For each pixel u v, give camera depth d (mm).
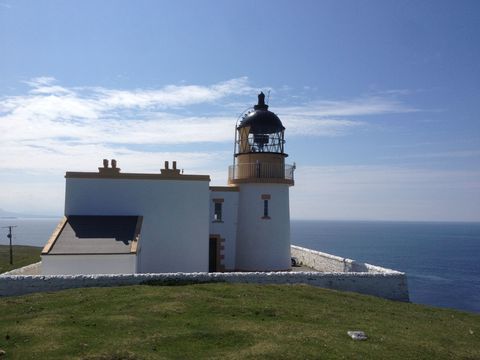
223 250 26094
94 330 11680
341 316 14055
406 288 19281
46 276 16594
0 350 10359
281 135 27047
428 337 12641
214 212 26250
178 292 15578
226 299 14977
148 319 12609
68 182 22703
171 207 23375
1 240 128250
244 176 26438
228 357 10141
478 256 102500
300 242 147750
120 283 17172
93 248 19375
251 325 12391
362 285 19047
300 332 11938
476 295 51938
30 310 13641
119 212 22906
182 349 10617
